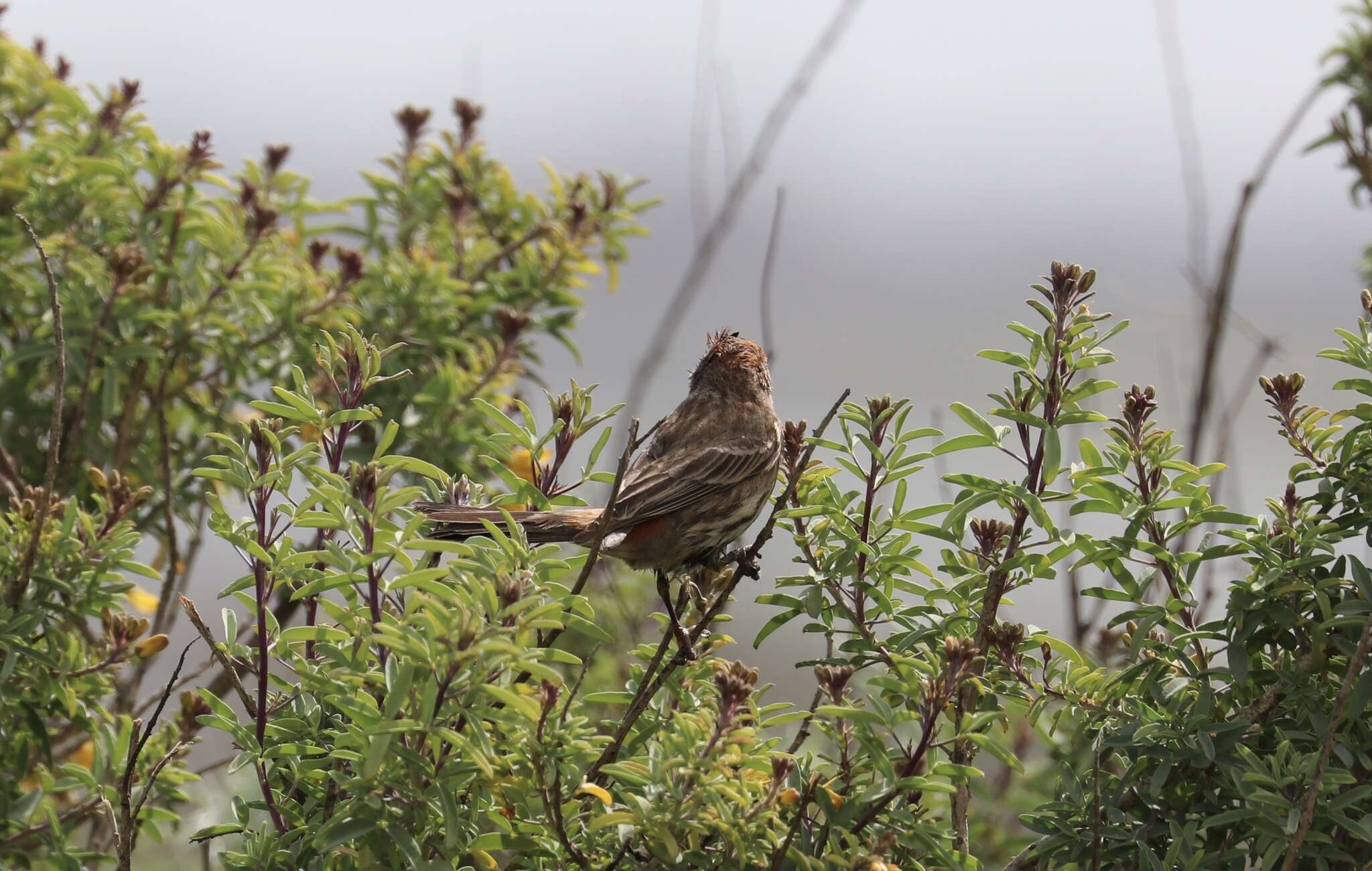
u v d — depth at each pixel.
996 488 7.89
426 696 6.41
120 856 7.50
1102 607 10.43
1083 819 7.79
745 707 7.56
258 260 12.45
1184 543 9.47
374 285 13.44
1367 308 8.20
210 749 11.79
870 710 7.27
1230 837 7.76
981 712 8.01
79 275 11.66
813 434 8.50
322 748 7.45
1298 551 7.76
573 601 7.33
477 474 12.87
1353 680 6.81
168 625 11.24
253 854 7.48
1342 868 7.50
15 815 8.84
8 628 8.47
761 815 6.80
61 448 12.14
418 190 14.80
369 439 13.12
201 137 12.26
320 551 7.66
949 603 8.45
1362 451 7.86
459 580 7.14
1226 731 7.48
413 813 6.89
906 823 7.31
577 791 7.25
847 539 8.38
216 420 12.49
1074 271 7.88
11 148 12.88
